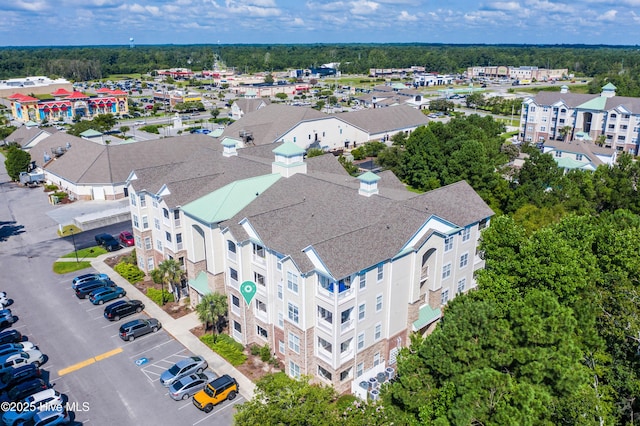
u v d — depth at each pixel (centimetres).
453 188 5844
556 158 11712
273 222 5006
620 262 4662
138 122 19762
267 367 5006
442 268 5200
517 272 4412
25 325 5712
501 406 2877
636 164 8312
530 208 6981
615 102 14238
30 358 4991
